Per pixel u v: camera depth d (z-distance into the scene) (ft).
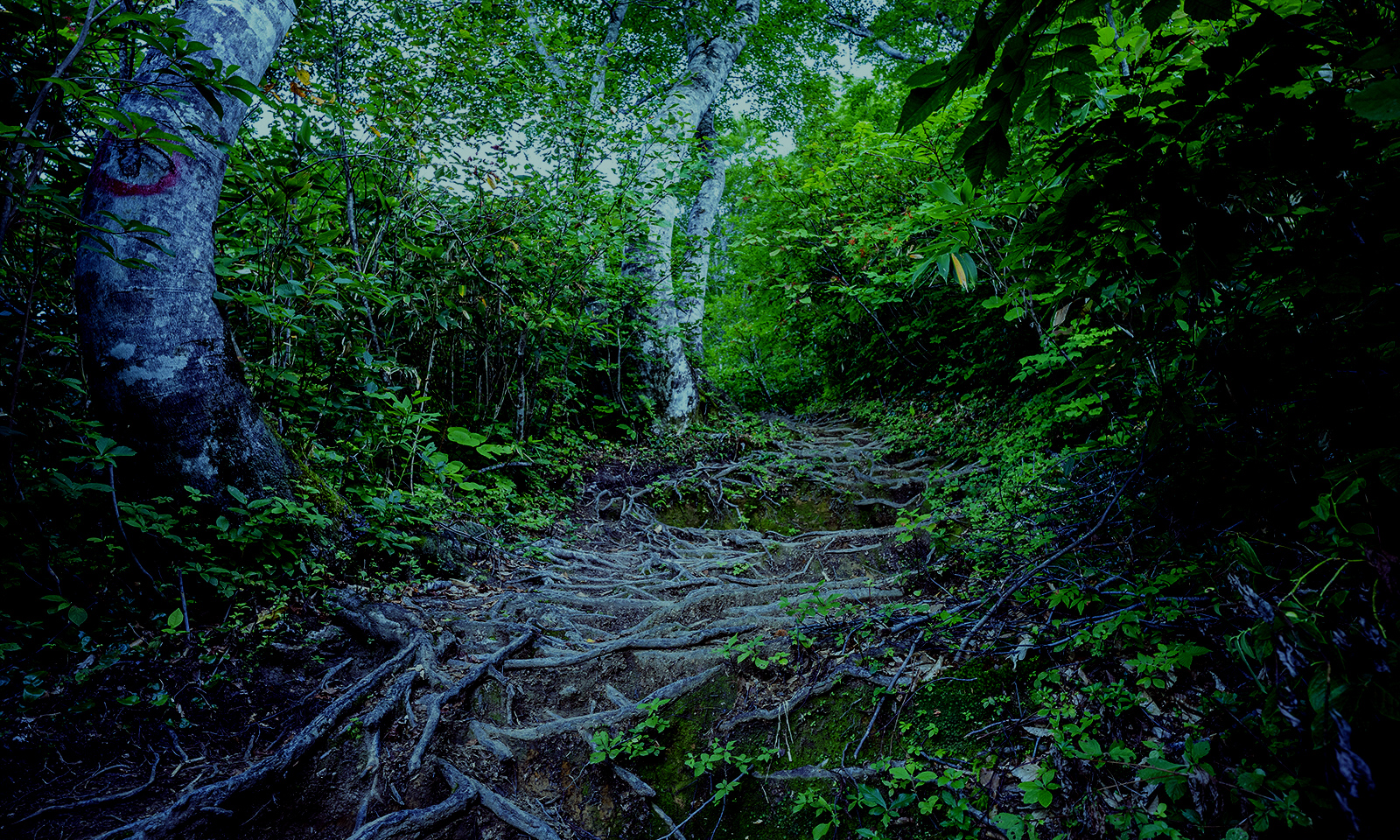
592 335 21.39
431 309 15.85
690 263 26.32
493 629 10.86
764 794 7.66
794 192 23.54
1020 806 6.50
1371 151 3.70
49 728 6.93
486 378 18.35
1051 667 7.88
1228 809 5.53
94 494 9.00
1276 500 6.59
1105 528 9.61
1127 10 3.73
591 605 12.40
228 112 10.12
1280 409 6.43
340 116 13.48
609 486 19.83
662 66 36.76
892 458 21.38
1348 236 4.09
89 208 8.96
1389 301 4.16
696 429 25.05
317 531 10.74
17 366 7.94
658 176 20.90
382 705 8.44
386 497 12.55
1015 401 18.37
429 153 15.23
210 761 7.23
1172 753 6.22
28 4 6.66
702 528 18.31
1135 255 4.91
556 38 18.12
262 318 12.47
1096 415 11.16
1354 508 4.82
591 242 17.98
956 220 7.54
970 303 21.91
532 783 8.11
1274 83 3.70
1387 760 4.53
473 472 15.81
